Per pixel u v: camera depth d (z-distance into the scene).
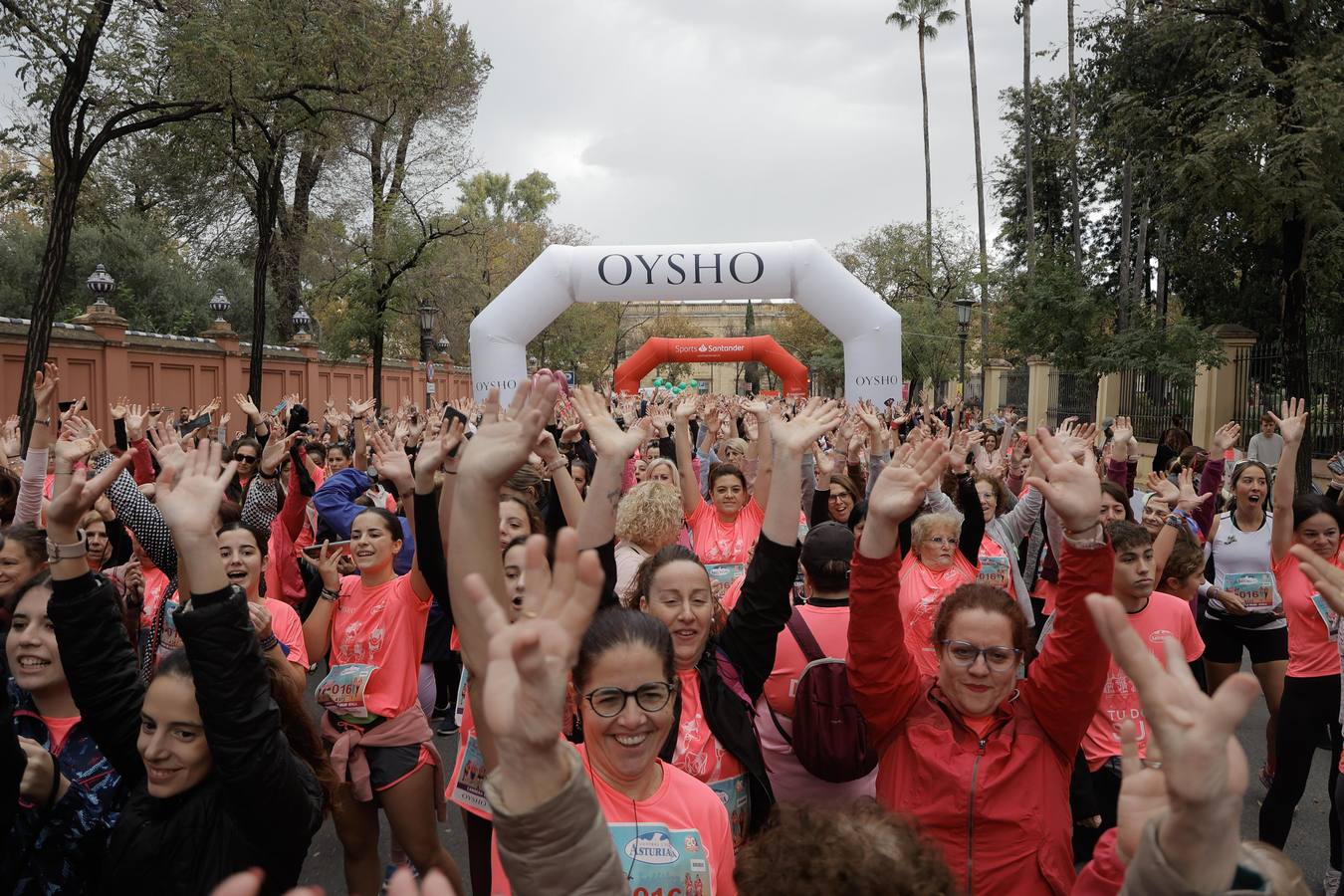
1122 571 4.29
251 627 2.29
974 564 5.19
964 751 2.67
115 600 2.62
